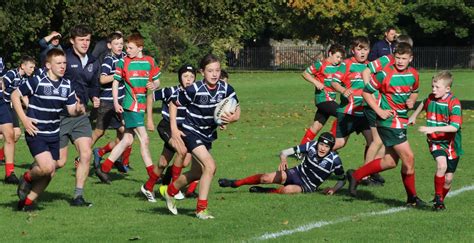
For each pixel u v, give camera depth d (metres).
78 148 25.12
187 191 26.23
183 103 22.00
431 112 23.88
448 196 26.05
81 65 28.95
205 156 21.97
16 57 60.53
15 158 37.28
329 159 26.62
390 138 24.14
